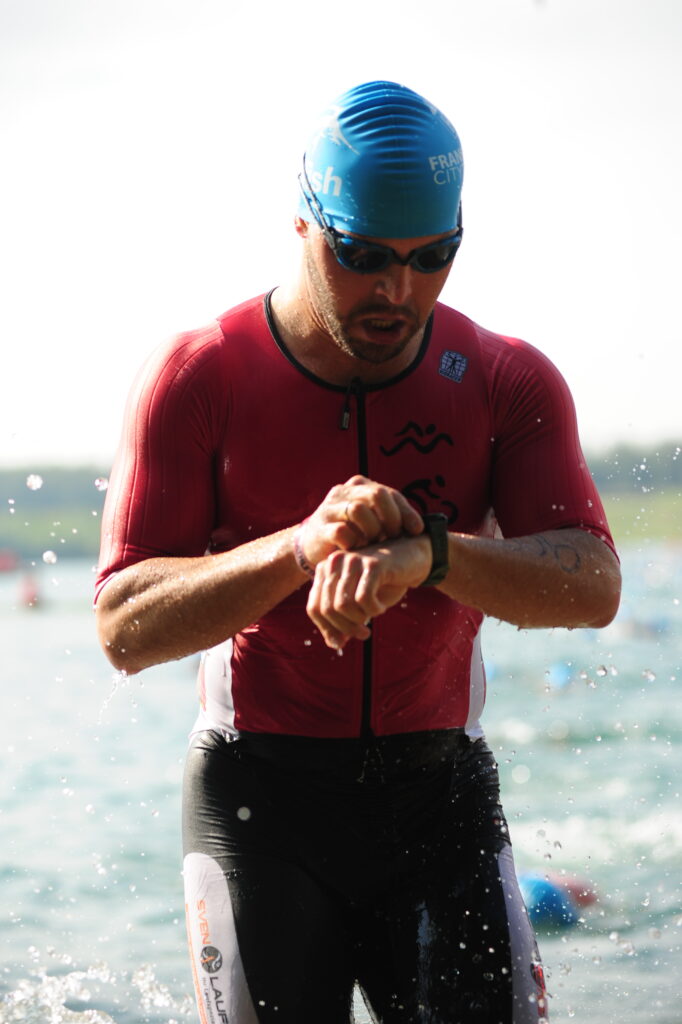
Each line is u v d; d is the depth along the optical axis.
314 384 2.12
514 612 1.99
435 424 2.15
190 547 2.12
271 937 2.05
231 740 2.22
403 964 2.11
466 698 2.29
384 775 2.19
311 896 2.12
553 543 2.04
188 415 2.09
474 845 2.19
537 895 4.23
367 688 2.16
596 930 4.02
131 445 2.12
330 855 2.16
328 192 1.95
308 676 2.16
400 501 1.79
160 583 1.98
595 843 5.11
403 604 2.14
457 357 2.18
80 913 4.24
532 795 6.02
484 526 2.26
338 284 1.95
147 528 2.07
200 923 2.10
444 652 2.22
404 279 1.94
